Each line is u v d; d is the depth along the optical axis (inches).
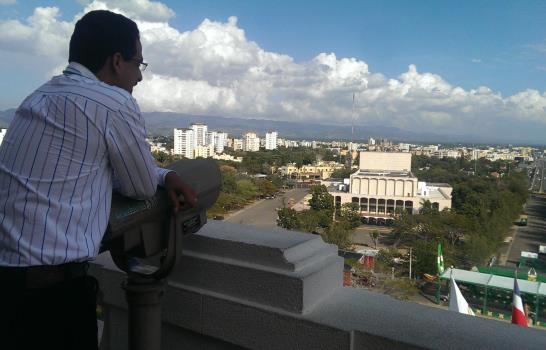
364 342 91.5
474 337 91.0
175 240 87.7
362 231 2711.6
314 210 2591.0
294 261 100.1
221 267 106.6
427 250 1680.6
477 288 1422.2
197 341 113.3
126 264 90.4
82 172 77.6
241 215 2974.9
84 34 84.3
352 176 3351.4
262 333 100.7
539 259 2044.8
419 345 87.3
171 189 86.6
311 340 95.0
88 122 76.9
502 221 2412.6
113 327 128.0
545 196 4864.7
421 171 5890.8
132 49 87.3
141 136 81.9
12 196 77.1
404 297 1393.9
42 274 76.7
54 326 79.8
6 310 78.6
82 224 78.0
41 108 79.2
